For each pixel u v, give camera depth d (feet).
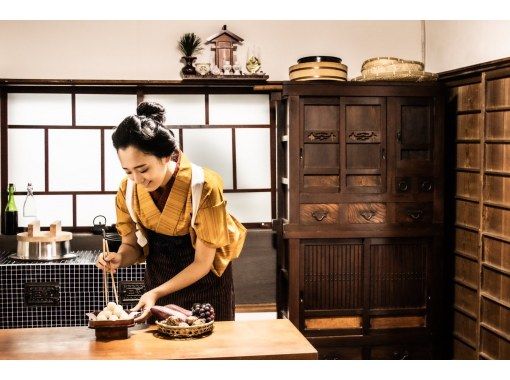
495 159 12.97
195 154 16.31
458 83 14.44
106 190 16.05
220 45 15.51
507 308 12.50
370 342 14.74
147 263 9.39
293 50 16.22
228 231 8.67
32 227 13.62
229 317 9.39
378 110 14.49
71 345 7.29
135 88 15.93
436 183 14.71
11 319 13.07
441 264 14.88
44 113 15.79
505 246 12.63
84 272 13.15
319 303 14.65
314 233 14.38
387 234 14.60
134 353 6.94
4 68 15.23
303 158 14.37
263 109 16.48
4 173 15.48
